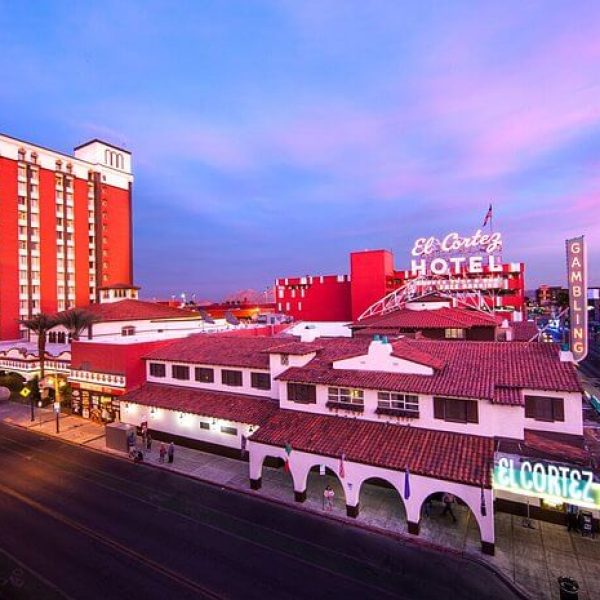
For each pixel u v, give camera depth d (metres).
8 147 75.19
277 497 25.12
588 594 16.58
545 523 22.00
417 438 22.78
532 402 23.11
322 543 20.39
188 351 38.56
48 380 47.09
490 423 21.81
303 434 25.25
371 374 26.17
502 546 19.89
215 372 35.09
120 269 95.88
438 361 25.88
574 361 25.25
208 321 62.53
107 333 49.66
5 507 24.52
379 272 79.69
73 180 86.75
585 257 25.81
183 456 32.25
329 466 23.31
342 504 24.19
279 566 18.61
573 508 21.25
